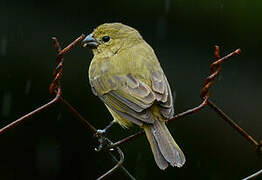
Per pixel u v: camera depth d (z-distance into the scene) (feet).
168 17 45.52
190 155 40.86
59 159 41.73
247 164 40.78
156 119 27.68
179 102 42.01
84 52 44.19
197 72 43.83
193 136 41.22
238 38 45.47
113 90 30.07
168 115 27.45
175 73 43.60
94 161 41.68
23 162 41.68
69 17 45.09
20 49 44.09
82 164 41.68
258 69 44.80
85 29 45.55
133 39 32.55
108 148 25.36
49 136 42.09
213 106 24.67
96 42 33.01
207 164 40.78
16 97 42.86
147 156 40.73
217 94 43.47
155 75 29.86
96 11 45.47
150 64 30.50
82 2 45.68
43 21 44.83
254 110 42.88
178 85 42.88
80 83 43.37
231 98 43.32
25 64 43.83
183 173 40.52
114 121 30.66
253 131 42.01
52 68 43.91
